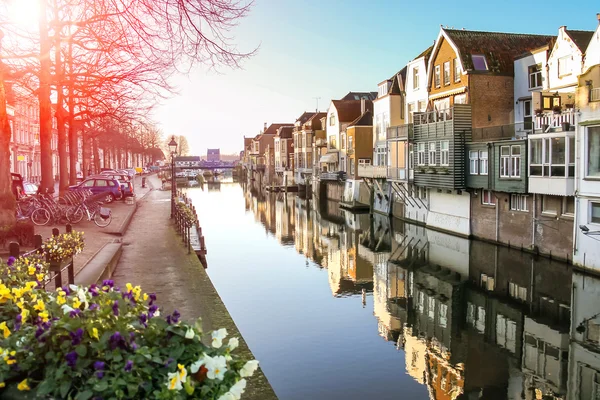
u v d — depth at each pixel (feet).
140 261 49.80
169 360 10.68
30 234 43.78
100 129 136.98
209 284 39.47
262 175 337.31
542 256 77.71
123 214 89.45
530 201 80.07
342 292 66.74
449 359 43.47
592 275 64.59
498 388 37.27
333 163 197.88
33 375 11.06
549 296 59.93
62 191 94.84
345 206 169.99
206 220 149.48
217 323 28.81
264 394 19.36
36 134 214.69
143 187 200.54
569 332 49.32
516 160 80.89
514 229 84.33
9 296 14.35
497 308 58.03
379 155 150.61
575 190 66.95
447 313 56.85
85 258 45.03
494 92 99.71
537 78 93.50
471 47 102.73
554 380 38.73
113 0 33.86
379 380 39.06
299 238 115.44
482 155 90.58
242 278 75.25
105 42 41.45
